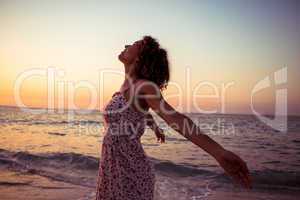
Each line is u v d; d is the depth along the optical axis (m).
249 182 1.34
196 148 9.05
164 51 1.98
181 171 6.85
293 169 6.98
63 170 6.81
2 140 10.33
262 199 5.06
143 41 1.97
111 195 1.94
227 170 1.37
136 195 1.92
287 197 5.24
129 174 1.92
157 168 7.05
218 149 1.38
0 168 6.93
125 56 2.01
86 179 6.01
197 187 5.66
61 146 9.32
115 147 1.92
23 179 5.96
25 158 7.89
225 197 5.10
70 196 4.78
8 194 4.88
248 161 7.65
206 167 7.11
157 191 5.29
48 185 5.51
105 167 1.97
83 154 8.19
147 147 9.12
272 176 6.48
